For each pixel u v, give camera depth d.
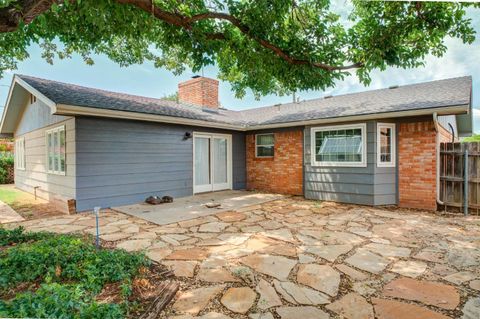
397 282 2.93
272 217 6.00
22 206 7.52
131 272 2.97
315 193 8.34
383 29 4.48
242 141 10.89
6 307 1.88
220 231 4.91
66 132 6.95
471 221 5.59
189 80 11.62
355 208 6.99
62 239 3.77
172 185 8.58
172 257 3.65
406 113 6.52
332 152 7.99
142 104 8.22
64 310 1.92
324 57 5.02
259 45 4.91
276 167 9.86
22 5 2.70
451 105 5.94
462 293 2.68
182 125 8.88
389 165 7.30
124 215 6.26
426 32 4.52
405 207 7.07
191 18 4.12
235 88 8.53
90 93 7.86
